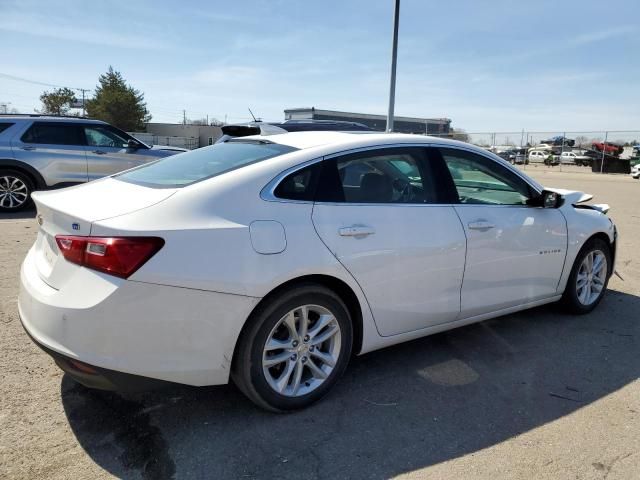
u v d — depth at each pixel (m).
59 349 2.53
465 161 3.87
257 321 2.79
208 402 3.14
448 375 3.59
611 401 3.29
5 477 2.41
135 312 2.50
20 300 2.93
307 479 2.49
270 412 3.03
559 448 2.79
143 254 2.50
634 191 18.61
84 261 2.55
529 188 4.27
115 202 2.81
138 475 2.47
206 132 67.81
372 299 3.22
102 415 2.95
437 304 3.56
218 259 2.65
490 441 2.84
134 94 66.12
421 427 2.95
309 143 3.32
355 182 3.26
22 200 9.53
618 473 2.59
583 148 36.22
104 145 10.11
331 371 3.15
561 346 4.13
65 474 2.46
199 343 2.66
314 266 2.91
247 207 2.82
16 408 2.97
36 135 9.54
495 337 4.28
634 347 4.14
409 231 3.35
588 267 4.77
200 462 2.59
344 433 2.87
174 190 2.83
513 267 4.01
